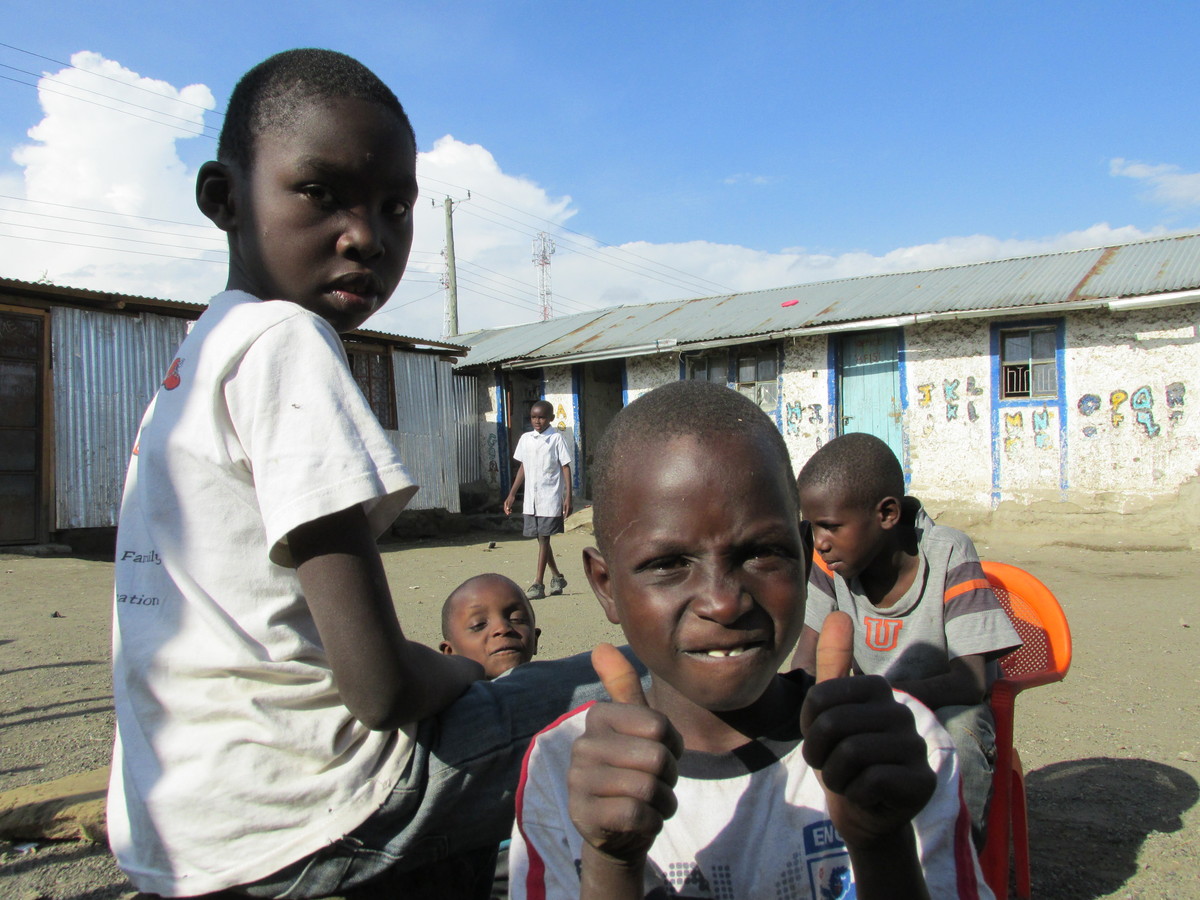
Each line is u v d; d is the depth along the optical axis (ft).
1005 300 35.14
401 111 5.12
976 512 36.37
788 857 3.49
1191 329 32.53
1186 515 32.63
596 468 3.70
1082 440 34.58
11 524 29.81
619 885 2.76
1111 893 7.53
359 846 4.69
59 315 30.91
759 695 3.26
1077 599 22.29
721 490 3.12
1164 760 10.66
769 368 41.96
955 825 3.57
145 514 4.61
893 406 38.81
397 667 4.36
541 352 48.60
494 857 5.55
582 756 2.75
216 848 4.41
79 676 14.48
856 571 7.12
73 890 7.38
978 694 6.62
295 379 4.43
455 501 45.47
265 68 4.94
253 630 4.46
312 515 4.16
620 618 3.42
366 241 4.83
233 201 5.00
